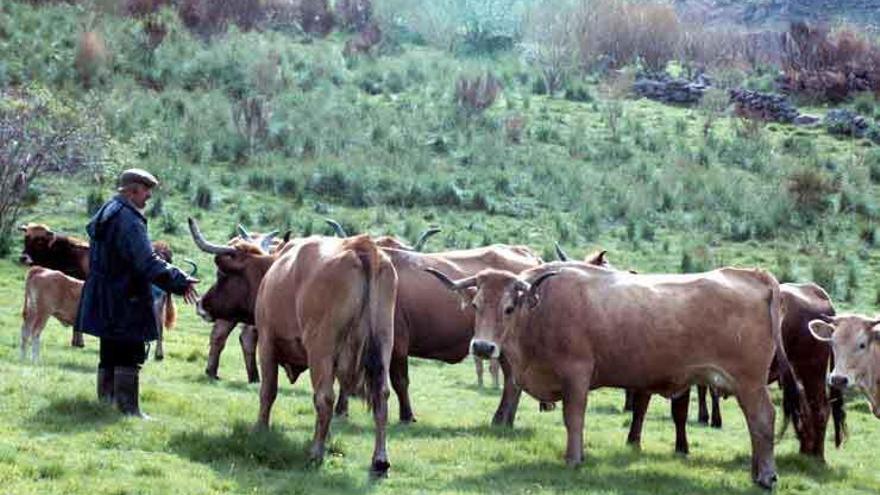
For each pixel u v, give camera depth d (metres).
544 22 51.19
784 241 31.83
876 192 35.25
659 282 12.64
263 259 13.74
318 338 11.38
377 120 38.19
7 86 36.06
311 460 11.50
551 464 12.49
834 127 40.81
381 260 11.40
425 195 32.81
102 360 12.79
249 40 44.72
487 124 38.56
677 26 50.12
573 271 12.78
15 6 43.62
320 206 31.70
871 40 49.88
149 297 12.59
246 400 15.00
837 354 13.56
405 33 51.62
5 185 27.53
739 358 12.36
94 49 39.00
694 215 32.81
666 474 12.38
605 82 44.44
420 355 15.51
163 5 47.22
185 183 31.91
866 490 12.98
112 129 34.75
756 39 52.69
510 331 12.57
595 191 34.16
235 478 10.80
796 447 15.74
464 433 14.21
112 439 11.48
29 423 11.84
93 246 12.52
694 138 39.19
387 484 11.16
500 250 16.02
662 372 12.54
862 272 29.77
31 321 17.00
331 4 53.22
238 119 35.97
